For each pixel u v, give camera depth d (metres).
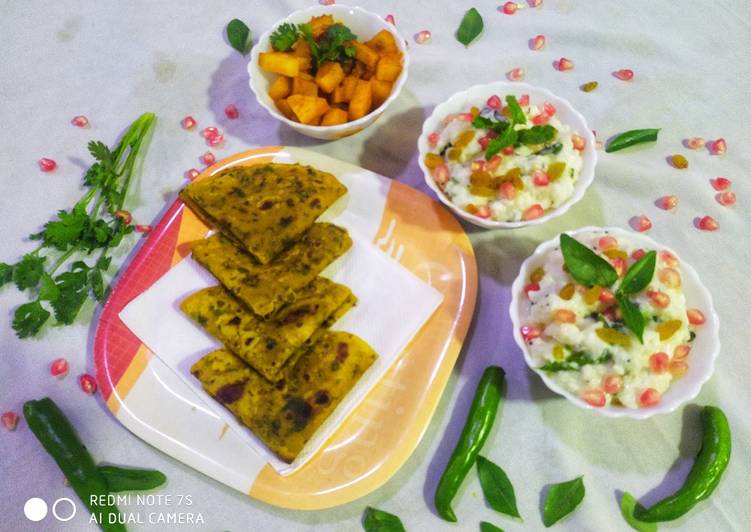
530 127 0.38
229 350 0.37
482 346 0.39
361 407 0.36
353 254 0.40
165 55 0.49
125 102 0.48
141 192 0.45
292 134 0.46
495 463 0.36
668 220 0.42
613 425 0.36
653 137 0.44
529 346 0.34
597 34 0.48
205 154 0.46
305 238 0.39
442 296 0.38
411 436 0.35
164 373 0.37
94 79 0.49
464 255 0.39
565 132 0.38
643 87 0.46
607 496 0.35
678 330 0.32
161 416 0.36
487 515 0.35
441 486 0.34
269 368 0.35
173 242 0.41
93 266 0.42
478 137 0.38
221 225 0.40
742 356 0.37
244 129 0.46
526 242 0.41
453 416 0.37
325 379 0.35
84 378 0.38
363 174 0.42
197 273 0.40
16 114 0.48
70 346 0.40
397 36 0.44
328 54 0.42
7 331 0.41
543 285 0.34
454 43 0.49
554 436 0.36
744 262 0.40
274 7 0.51
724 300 0.39
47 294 0.39
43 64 0.50
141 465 0.36
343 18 0.45
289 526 0.35
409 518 0.35
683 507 0.33
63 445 0.35
